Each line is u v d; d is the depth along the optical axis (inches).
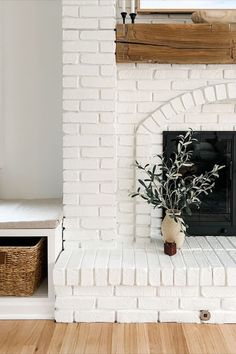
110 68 91.5
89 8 90.4
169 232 91.5
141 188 96.8
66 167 93.5
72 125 92.7
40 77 110.1
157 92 95.9
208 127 101.0
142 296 83.4
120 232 98.0
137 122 96.5
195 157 103.3
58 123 111.1
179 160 99.4
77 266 83.0
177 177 93.5
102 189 94.0
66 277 82.2
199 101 95.3
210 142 102.7
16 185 112.7
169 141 99.9
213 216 104.2
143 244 97.3
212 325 82.4
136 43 92.2
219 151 103.3
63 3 90.3
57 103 110.7
